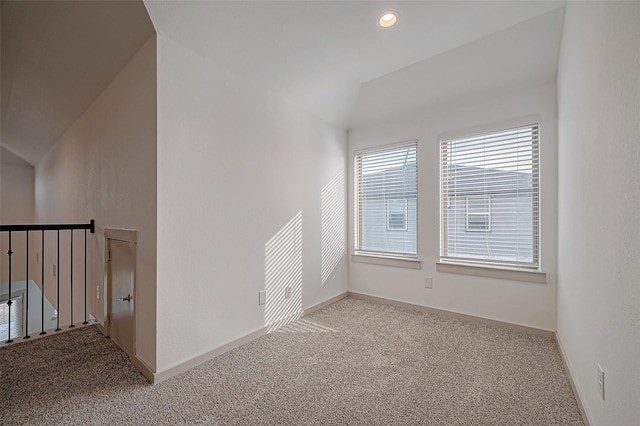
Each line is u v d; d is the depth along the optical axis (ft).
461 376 6.03
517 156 8.39
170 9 5.54
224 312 7.06
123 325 7.06
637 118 3.03
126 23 5.83
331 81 9.12
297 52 7.61
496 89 8.51
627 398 3.24
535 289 8.02
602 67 4.06
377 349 7.23
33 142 13.28
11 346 7.29
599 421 4.12
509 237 8.55
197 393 5.42
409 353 7.02
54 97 9.12
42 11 6.45
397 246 10.83
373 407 5.08
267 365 6.46
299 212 9.48
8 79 9.29
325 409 5.02
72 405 5.05
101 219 8.02
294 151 9.29
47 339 7.70
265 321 8.19
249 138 7.75
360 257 11.59
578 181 5.41
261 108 8.11
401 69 8.91
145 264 6.06
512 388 5.61
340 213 11.51
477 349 7.22
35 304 17.78
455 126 9.36
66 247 11.02
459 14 6.64
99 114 8.04
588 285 4.75
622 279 3.40
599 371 4.15
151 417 4.78
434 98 9.48
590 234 4.66
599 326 4.18
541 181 7.94
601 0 4.09
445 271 9.54
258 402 5.19
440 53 8.14
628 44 3.23
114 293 7.50
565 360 6.33
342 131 11.69
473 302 9.02
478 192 9.06
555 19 6.63
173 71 6.02
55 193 12.37
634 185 3.10
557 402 5.20
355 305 10.77
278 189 8.68
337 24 6.88
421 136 10.09
